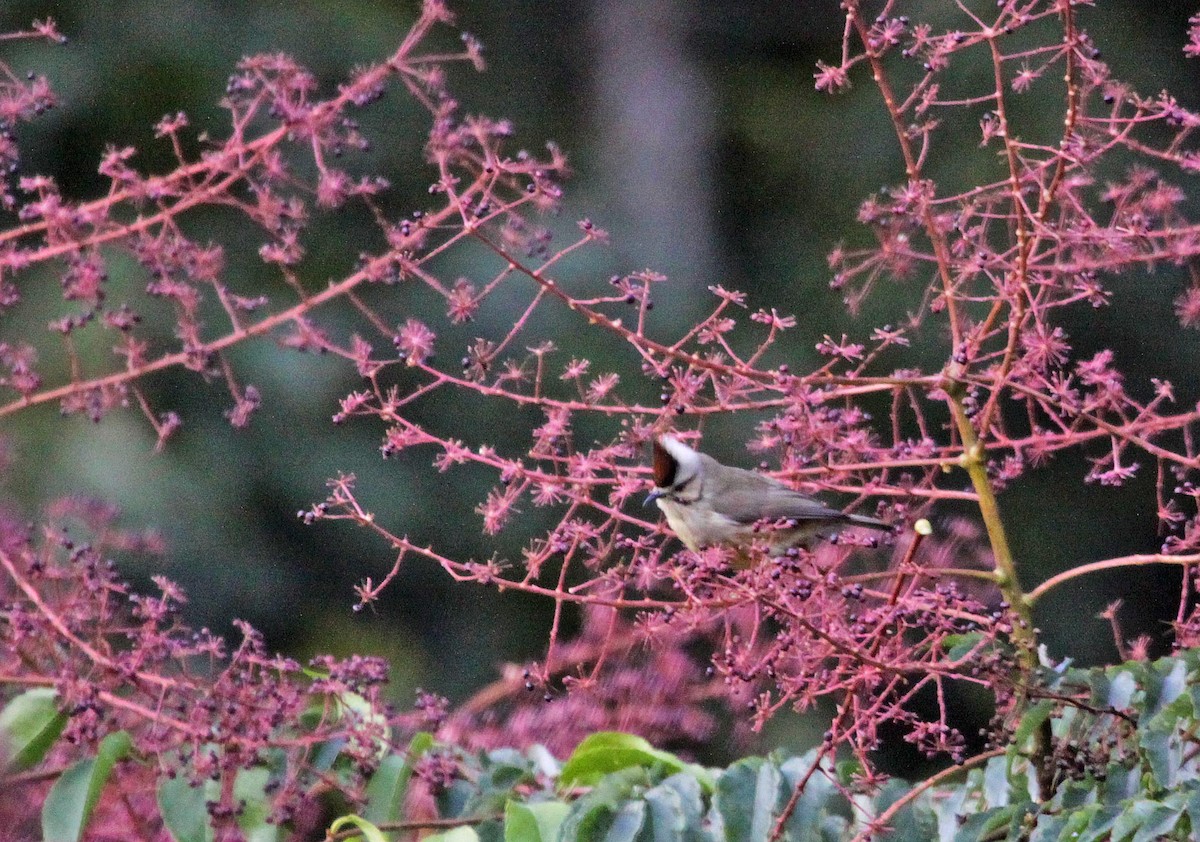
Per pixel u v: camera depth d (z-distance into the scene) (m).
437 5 8.02
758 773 6.77
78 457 15.74
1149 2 20.69
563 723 8.59
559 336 18.56
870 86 21.41
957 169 19.56
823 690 6.56
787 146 22.06
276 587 17.02
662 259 21.58
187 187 8.91
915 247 15.72
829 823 6.65
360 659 7.32
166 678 7.19
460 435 18.05
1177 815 6.02
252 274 17.56
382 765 7.46
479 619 17.81
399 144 18.62
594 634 8.73
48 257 8.32
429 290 18.33
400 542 7.44
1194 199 18.16
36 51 18.28
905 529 7.83
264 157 8.25
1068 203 7.35
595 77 22.92
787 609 6.36
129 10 18.61
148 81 18.39
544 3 22.91
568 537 7.75
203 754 7.02
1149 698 6.54
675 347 7.57
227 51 18.73
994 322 7.59
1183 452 16.77
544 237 7.57
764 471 7.86
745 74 22.81
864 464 7.57
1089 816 6.29
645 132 22.41
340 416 7.74
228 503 16.84
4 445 11.63
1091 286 7.20
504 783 7.61
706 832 6.75
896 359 18.70
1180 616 7.04
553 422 7.80
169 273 8.46
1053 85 19.08
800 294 20.61
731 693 7.34
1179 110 6.98
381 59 19.23
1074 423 7.53
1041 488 18.86
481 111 22.06
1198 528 7.05
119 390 8.52
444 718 7.37
